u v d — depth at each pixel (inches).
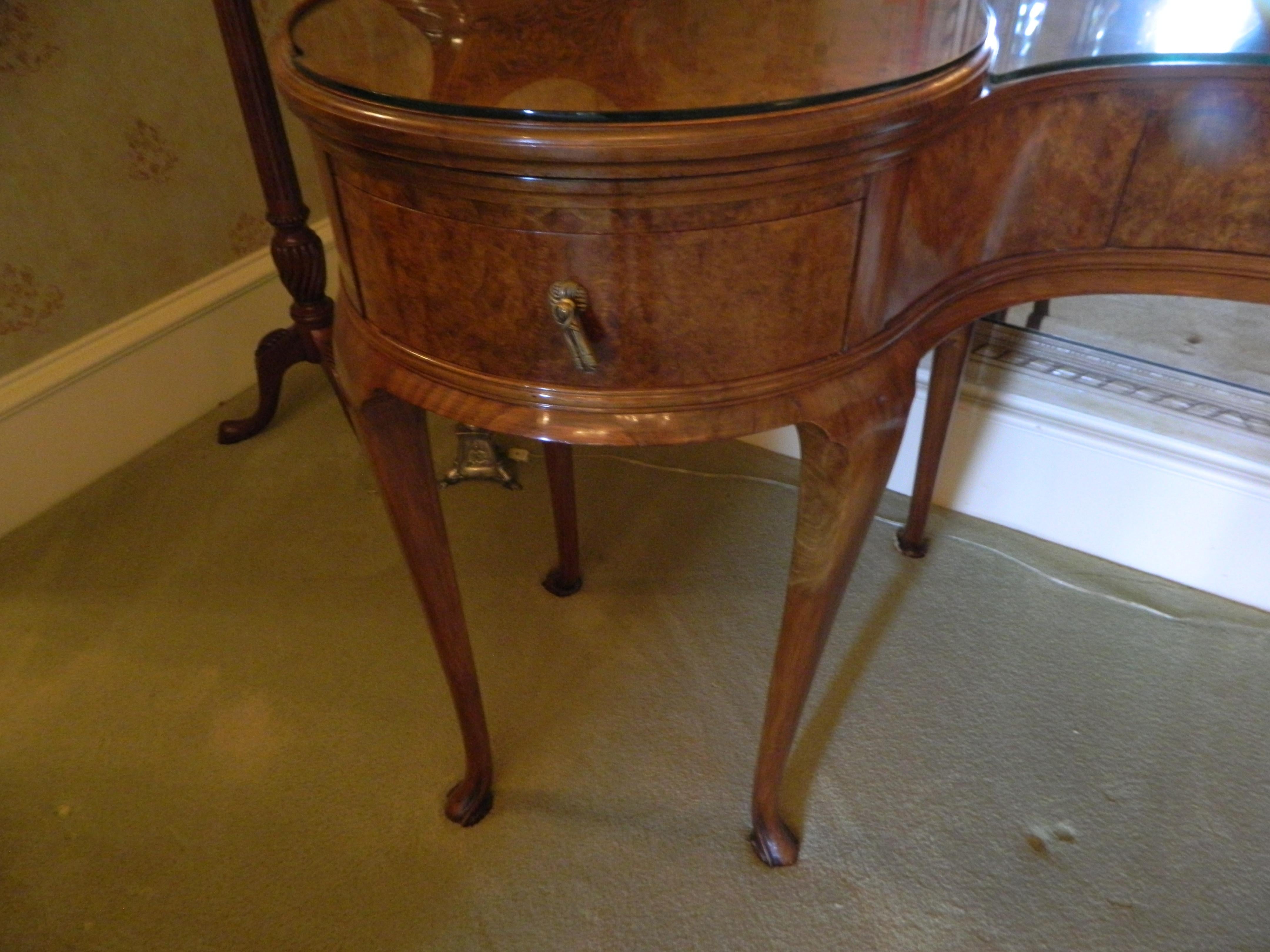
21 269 48.3
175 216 55.4
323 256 50.8
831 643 43.9
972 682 41.9
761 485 54.4
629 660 43.3
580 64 21.3
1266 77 23.0
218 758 39.1
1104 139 25.5
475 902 33.7
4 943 32.7
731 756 38.8
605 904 33.5
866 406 23.5
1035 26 27.4
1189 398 42.8
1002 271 27.7
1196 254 26.9
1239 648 43.5
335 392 56.4
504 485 54.7
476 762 35.3
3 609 46.3
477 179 18.4
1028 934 32.5
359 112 18.6
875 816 36.3
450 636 31.7
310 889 34.3
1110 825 36.0
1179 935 32.4
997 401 47.3
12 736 40.1
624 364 21.1
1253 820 36.1
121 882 34.5
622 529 51.2
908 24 24.1
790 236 19.9
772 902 33.5
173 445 58.0
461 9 25.9
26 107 45.9
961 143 22.9
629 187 18.1
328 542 50.5
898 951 32.0
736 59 21.5
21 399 49.6
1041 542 50.0
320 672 42.9
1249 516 43.4
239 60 42.5
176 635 44.9
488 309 20.8
